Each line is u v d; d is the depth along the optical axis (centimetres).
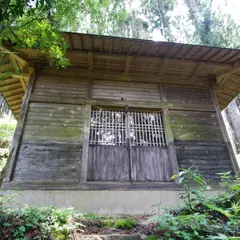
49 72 467
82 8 383
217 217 253
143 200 359
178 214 268
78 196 348
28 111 416
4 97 610
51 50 362
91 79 475
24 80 521
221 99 635
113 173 383
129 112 450
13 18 251
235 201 262
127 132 425
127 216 315
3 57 441
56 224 222
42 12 289
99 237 223
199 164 412
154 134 438
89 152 396
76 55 442
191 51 441
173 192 373
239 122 916
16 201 327
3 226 213
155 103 465
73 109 432
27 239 200
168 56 456
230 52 442
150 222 259
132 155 406
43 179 355
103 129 425
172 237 208
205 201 267
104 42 409
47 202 335
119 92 473
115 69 491
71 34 380
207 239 197
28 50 418
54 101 433
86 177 367
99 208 341
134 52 442
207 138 446
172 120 455
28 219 223
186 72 508
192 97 497
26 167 361
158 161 408
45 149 383
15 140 378
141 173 391
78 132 409
